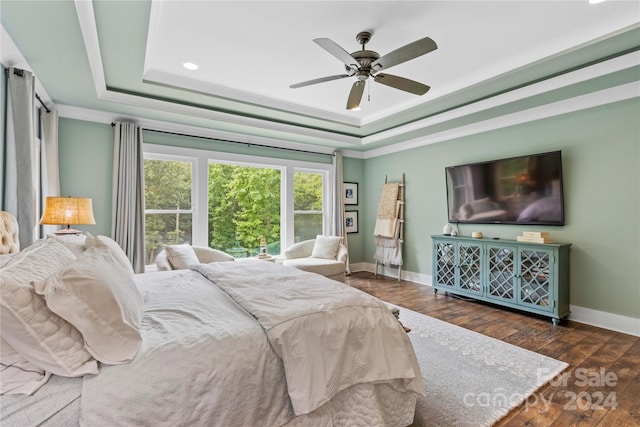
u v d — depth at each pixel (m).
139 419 1.00
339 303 1.56
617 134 3.05
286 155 5.24
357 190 6.08
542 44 2.61
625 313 3.01
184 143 4.26
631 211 2.98
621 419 1.74
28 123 2.35
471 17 2.26
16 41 2.15
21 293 0.98
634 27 2.21
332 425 1.39
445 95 3.56
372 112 4.39
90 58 2.42
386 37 2.51
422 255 5.03
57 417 0.93
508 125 3.88
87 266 1.21
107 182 3.72
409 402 1.64
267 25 2.35
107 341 1.10
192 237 4.36
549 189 3.47
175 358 1.14
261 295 1.70
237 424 1.18
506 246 3.57
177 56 2.80
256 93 3.70
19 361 1.00
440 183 4.75
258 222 5.21
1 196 2.23
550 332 2.98
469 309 3.70
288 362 1.27
